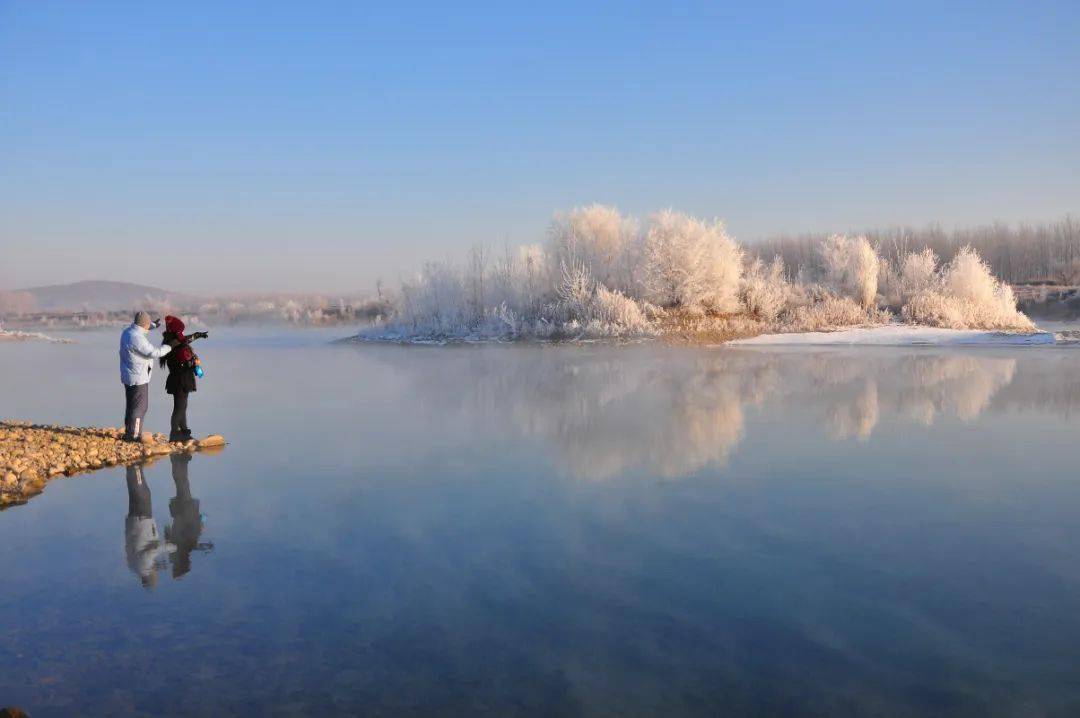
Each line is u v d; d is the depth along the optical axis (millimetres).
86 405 16406
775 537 6543
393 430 12227
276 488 8492
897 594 5277
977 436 11203
